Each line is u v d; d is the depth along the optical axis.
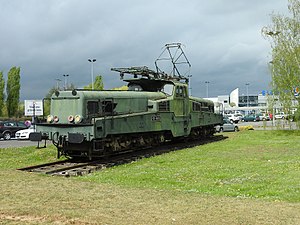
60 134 15.69
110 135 16.25
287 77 28.92
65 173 12.91
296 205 7.88
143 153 18.22
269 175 12.04
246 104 118.06
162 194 8.95
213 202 8.12
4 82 56.53
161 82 21.02
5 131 32.78
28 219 6.86
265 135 29.83
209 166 14.29
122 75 20.00
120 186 10.06
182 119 21.78
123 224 6.52
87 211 7.36
